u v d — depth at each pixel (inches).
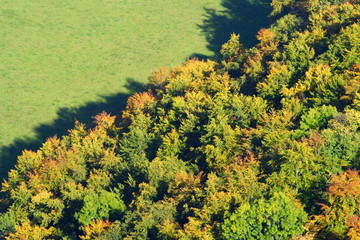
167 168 2844.5
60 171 3132.4
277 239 2092.8
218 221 2316.7
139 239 2375.7
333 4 4530.0
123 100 4591.5
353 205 2084.2
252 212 2138.3
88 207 2667.3
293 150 2421.3
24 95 4687.5
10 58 5187.0
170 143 3080.7
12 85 4817.9
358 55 3179.1
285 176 2343.8
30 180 3105.3
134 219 2532.0
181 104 3398.1
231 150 2778.1
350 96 2832.2
